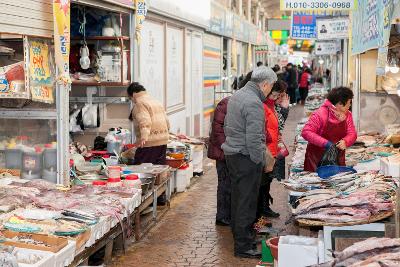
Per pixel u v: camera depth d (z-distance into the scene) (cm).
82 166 713
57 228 463
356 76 917
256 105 578
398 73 878
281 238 454
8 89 582
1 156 643
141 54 922
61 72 604
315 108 1372
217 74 1808
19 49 604
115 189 619
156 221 743
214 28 1655
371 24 619
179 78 1240
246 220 605
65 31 595
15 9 552
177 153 905
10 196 537
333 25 1184
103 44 838
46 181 609
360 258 333
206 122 1617
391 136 778
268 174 705
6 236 446
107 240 554
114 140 817
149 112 790
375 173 547
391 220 430
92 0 708
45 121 631
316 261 429
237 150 590
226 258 610
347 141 635
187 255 619
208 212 803
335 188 514
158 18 1023
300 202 468
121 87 861
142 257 611
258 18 3378
